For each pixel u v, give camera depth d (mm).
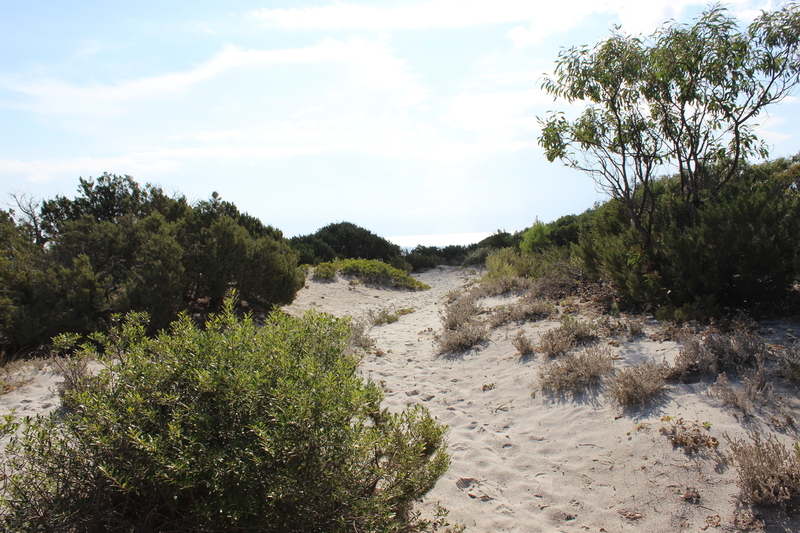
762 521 2602
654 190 8984
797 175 8820
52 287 7605
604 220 9297
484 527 3049
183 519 2230
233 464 2082
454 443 4320
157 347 2629
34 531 2143
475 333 7398
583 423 4207
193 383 2385
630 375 4332
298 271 11992
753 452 2891
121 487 2176
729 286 6031
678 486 3041
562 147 7812
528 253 15422
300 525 2217
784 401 3596
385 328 10469
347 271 19156
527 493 3395
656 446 3492
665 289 6414
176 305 8391
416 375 6516
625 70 7043
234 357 2498
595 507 3086
